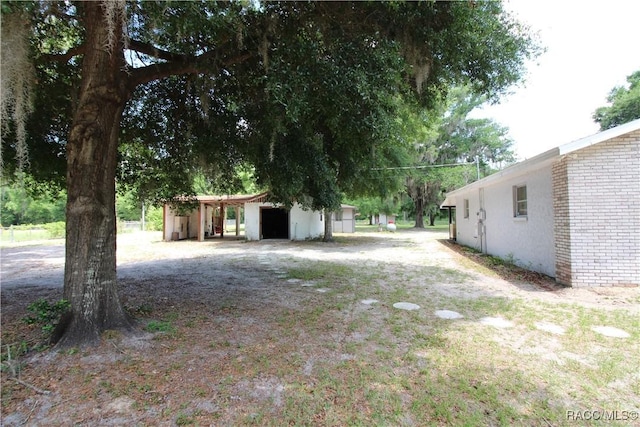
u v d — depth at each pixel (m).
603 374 3.00
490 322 4.46
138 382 2.84
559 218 6.53
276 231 23.19
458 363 3.23
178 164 7.05
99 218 3.76
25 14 2.89
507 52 5.07
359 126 4.14
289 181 5.81
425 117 9.79
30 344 3.57
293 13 4.05
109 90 3.65
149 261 11.09
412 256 11.70
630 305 5.05
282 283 7.18
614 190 5.96
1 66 2.85
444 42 4.53
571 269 6.13
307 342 3.77
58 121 5.64
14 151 4.99
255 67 4.82
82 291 3.65
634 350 3.50
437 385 2.83
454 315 4.78
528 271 8.06
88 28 3.52
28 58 3.25
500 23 4.86
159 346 3.59
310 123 5.09
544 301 5.44
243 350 3.53
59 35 4.68
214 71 4.39
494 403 2.56
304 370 3.09
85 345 3.48
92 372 2.99
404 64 4.28
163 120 6.34
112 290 3.90
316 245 16.50
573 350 3.52
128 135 6.37
